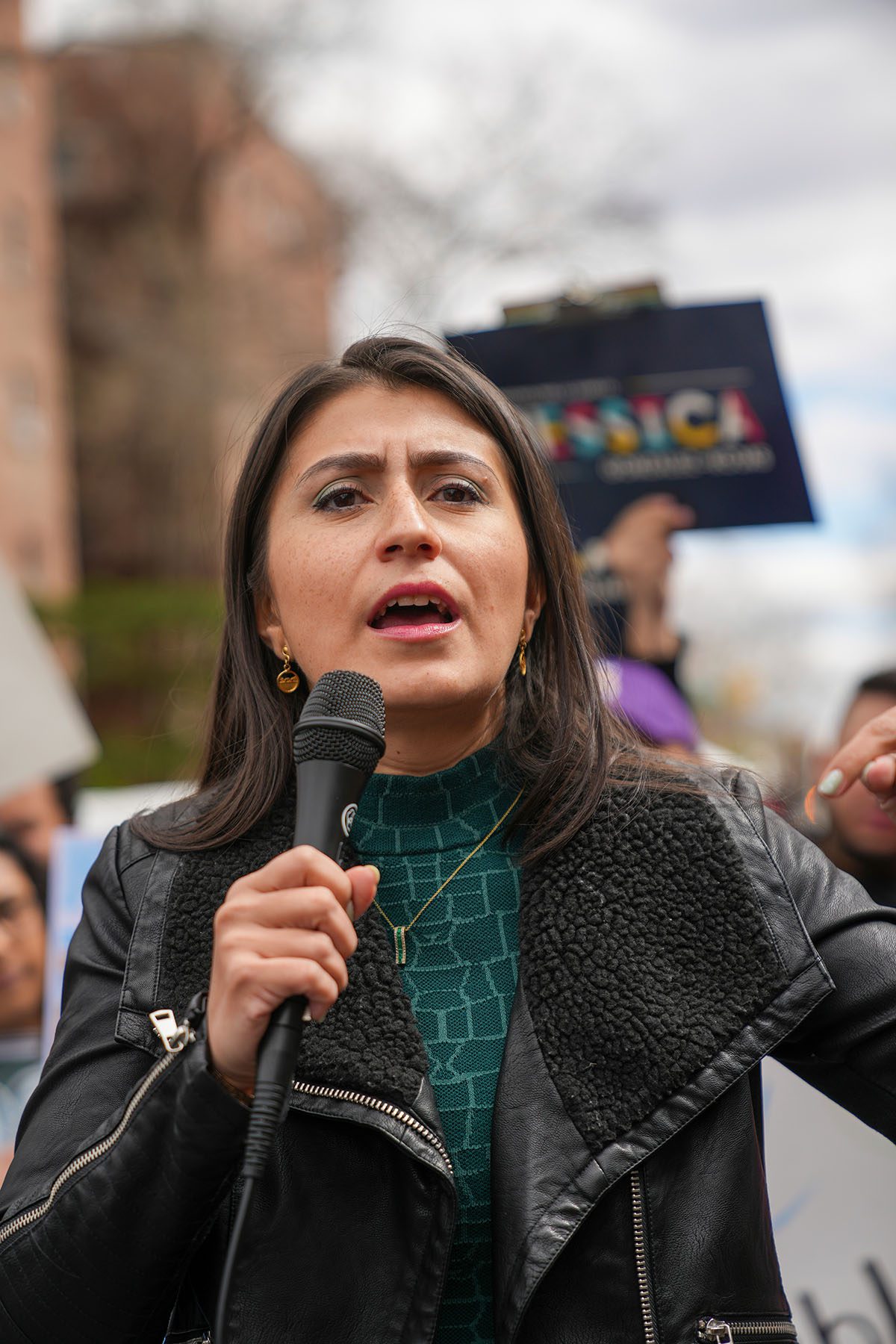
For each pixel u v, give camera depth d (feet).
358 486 5.32
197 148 82.94
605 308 12.44
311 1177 4.68
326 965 4.14
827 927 5.00
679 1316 4.51
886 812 5.01
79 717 11.26
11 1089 10.05
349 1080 4.70
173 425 81.61
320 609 5.18
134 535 88.63
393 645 5.07
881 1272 8.25
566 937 4.94
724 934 4.91
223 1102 4.29
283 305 77.71
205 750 5.98
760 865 5.06
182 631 50.72
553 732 5.46
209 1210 4.47
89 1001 5.16
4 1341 4.55
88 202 88.12
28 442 86.89
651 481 12.37
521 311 12.56
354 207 66.44
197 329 79.25
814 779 14.12
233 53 71.36
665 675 12.43
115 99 85.71
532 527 5.65
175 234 83.56
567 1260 4.56
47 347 88.58
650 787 5.29
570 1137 4.65
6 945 10.33
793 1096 8.47
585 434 12.44
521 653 5.65
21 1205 4.67
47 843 10.93
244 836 5.37
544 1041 4.80
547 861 5.13
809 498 12.23
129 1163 4.41
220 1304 3.96
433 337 6.13
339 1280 4.58
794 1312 8.23
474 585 5.16
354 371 5.52
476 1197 4.75
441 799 5.42
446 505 5.30
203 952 5.06
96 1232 4.41
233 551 5.77
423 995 5.06
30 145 87.20
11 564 84.74
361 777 4.59
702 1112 4.71
